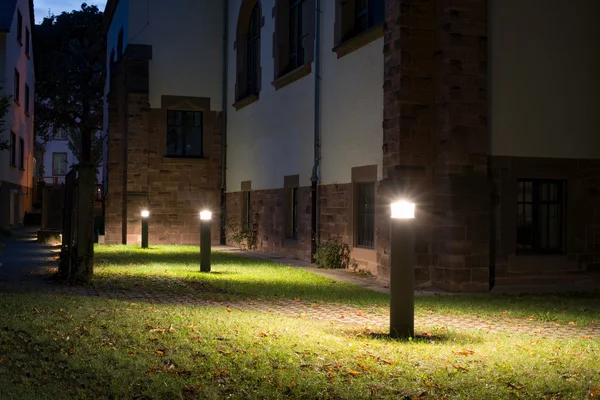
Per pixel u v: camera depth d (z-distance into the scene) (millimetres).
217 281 14156
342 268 17516
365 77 16328
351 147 17094
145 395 5555
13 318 8430
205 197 28219
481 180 13422
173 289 12633
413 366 6406
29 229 35750
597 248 14602
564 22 14336
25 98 39750
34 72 44500
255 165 24766
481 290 13320
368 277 15602
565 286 14156
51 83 49531
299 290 13016
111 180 27625
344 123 17531
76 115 52125
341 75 17703
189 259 19797
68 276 13320
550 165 14188
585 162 14492
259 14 24906
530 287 13891
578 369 6469
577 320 9805
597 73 14586
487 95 13656
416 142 13672
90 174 13555
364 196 16812
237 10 26812
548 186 14461
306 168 20031
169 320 8617
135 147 26922
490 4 13758
